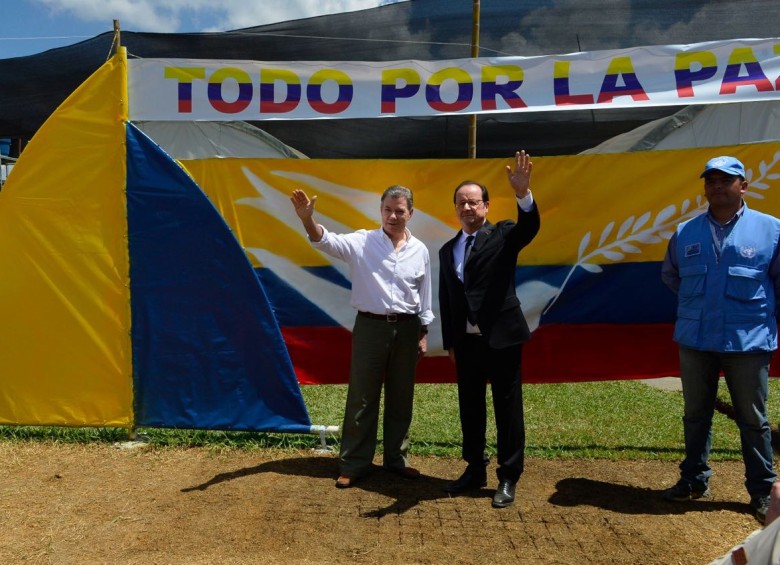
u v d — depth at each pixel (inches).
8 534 146.7
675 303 207.6
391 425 183.0
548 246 209.2
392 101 202.5
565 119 304.3
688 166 203.8
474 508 161.5
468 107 201.3
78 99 199.2
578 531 149.6
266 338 199.9
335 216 210.7
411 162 209.2
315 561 136.3
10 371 204.5
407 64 201.6
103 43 248.5
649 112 302.7
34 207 201.2
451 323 169.2
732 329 155.2
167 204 198.8
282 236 211.2
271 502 164.2
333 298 213.0
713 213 161.2
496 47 271.0
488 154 315.3
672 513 159.5
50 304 202.5
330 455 198.7
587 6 267.3
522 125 306.7
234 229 210.8
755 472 157.4
